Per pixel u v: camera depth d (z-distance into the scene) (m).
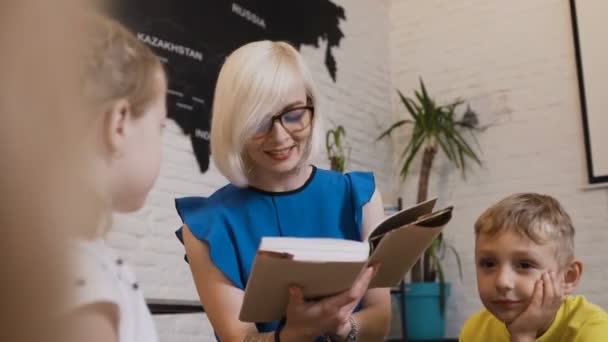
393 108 4.53
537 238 1.41
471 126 4.12
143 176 0.58
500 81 4.08
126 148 0.55
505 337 1.51
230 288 1.20
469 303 3.96
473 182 4.07
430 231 1.10
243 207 1.27
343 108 4.07
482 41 4.19
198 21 3.10
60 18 0.21
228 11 3.30
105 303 0.52
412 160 4.38
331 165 3.54
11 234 0.20
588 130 3.68
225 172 1.25
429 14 4.44
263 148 1.21
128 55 0.56
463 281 4.00
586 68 3.74
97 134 0.35
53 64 0.21
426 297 3.74
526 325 1.39
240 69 1.20
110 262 0.59
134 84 0.56
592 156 3.65
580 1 3.81
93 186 0.26
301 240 0.93
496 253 1.45
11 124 0.20
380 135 4.37
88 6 0.22
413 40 4.50
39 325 0.20
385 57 4.53
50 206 0.21
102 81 0.43
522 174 3.90
